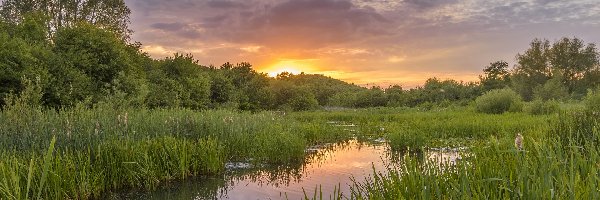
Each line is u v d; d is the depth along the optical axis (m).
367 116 33.62
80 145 9.73
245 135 13.97
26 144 9.47
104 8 35.09
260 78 41.25
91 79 21.61
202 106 28.30
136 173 9.44
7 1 32.78
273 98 44.41
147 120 13.12
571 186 3.57
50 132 10.21
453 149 14.84
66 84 19.75
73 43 22.08
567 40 76.81
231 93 34.28
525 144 7.19
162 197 8.82
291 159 13.11
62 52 21.36
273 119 18.61
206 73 33.66
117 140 10.14
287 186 9.80
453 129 19.67
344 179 10.54
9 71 17.62
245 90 38.72
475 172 5.02
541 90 55.88
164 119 13.65
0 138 9.48
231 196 8.95
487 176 4.78
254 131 15.24
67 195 7.85
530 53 75.81
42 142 9.62
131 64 25.62
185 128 13.61
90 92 20.28
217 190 9.45
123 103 18.50
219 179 10.48
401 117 31.25
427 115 32.31
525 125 18.25
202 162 10.91
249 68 40.38
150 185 9.47
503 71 83.06
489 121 21.33
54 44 22.77
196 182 10.12
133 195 8.93
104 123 11.33
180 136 13.12
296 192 9.21
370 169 11.84
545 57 75.25
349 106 68.31
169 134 12.55
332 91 84.00
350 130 22.83
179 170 10.34
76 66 21.20
